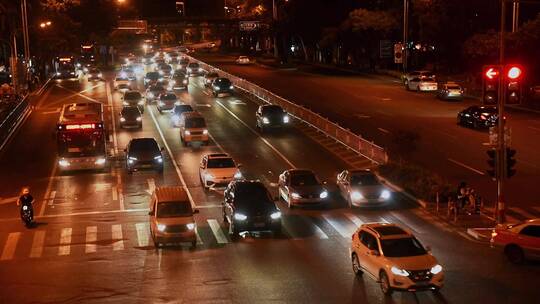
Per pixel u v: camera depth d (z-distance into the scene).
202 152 54.25
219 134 61.53
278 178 45.12
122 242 31.86
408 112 69.81
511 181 42.81
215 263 28.00
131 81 105.31
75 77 112.50
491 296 23.30
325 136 59.28
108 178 46.56
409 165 43.59
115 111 75.31
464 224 34.25
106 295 24.03
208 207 38.59
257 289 24.33
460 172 45.25
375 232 25.19
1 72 104.75
